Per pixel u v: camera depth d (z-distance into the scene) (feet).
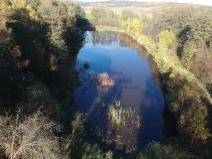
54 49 231.91
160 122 206.90
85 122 193.67
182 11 520.42
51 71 208.33
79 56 354.33
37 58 200.13
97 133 182.91
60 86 211.61
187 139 170.50
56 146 106.63
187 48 322.14
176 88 226.17
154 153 158.92
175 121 200.75
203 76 264.52
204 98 214.28
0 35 160.76
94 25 599.98
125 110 221.25
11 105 137.28
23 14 224.94
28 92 154.51
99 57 358.84
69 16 355.77
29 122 96.43
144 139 184.85
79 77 272.10
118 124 197.26
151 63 346.54
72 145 147.43
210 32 335.06
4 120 96.68
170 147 162.81
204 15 441.27
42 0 309.22
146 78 294.05
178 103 202.18
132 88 264.31
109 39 485.56
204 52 289.94
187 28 400.47
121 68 322.14
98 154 150.61
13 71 157.69
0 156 91.20
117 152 167.02
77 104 221.25
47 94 167.94
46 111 148.46
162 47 343.05
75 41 347.15
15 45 173.47
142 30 527.81
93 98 234.17
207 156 157.07
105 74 281.54
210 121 185.88
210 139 169.58
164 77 275.80
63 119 167.84
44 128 106.93
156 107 229.86
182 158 154.30
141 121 206.49
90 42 451.53
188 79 243.40
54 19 269.64
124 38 500.74
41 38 224.74
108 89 255.29
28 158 91.97
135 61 353.51
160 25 472.85
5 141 91.56
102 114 209.15
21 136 92.94
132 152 168.76
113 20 612.29
